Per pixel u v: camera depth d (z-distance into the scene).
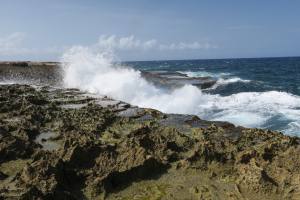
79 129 13.09
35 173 8.94
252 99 27.47
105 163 9.77
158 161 10.05
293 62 119.25
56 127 13.69
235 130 13.12
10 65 35.47
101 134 12.73
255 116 21.39
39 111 15.70
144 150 9.94
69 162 9.76
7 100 17.81
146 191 9.12
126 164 9.70
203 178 9.55
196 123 14.39
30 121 14.18
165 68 89.38
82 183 9.30
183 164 10.01
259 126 19.11
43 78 32.09
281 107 24.12
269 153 10.00
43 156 10.04
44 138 12.55
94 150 10.23
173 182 9.44
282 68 81.06
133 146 10.20
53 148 11.56
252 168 9.26
